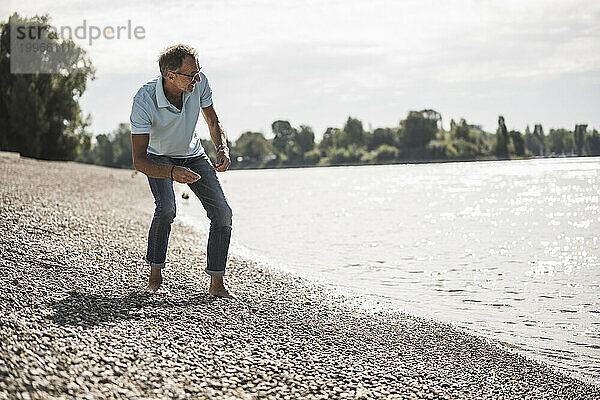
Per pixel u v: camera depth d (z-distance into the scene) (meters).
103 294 5.87
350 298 8.16
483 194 37.00
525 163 119.69
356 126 146.88
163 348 4.59
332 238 15.62
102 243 8.75
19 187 14.88
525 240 15.66
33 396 3.40
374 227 18.73
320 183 57.97
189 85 5.55
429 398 4.46
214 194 6.16
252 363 4.60
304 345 5.33
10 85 38.97
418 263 11.68
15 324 4.32
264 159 151.12
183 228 14.68
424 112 139.75
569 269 11.10
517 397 4.80
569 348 6.34
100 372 3.94
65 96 40.12
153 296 6.06
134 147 5.57
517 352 6.14
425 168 108.25
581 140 145.12
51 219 10.00
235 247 13.43
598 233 17.17
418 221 20.86
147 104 5.55
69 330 4.57
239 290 7.29
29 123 38.50
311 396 4.15
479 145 140.12
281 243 14.52
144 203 21.33
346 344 5.61
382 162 140.75
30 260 6.72
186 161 6.07
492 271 10.86
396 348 5.75
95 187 23.52
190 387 3.99
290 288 8.19
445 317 7.50
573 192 36.91
